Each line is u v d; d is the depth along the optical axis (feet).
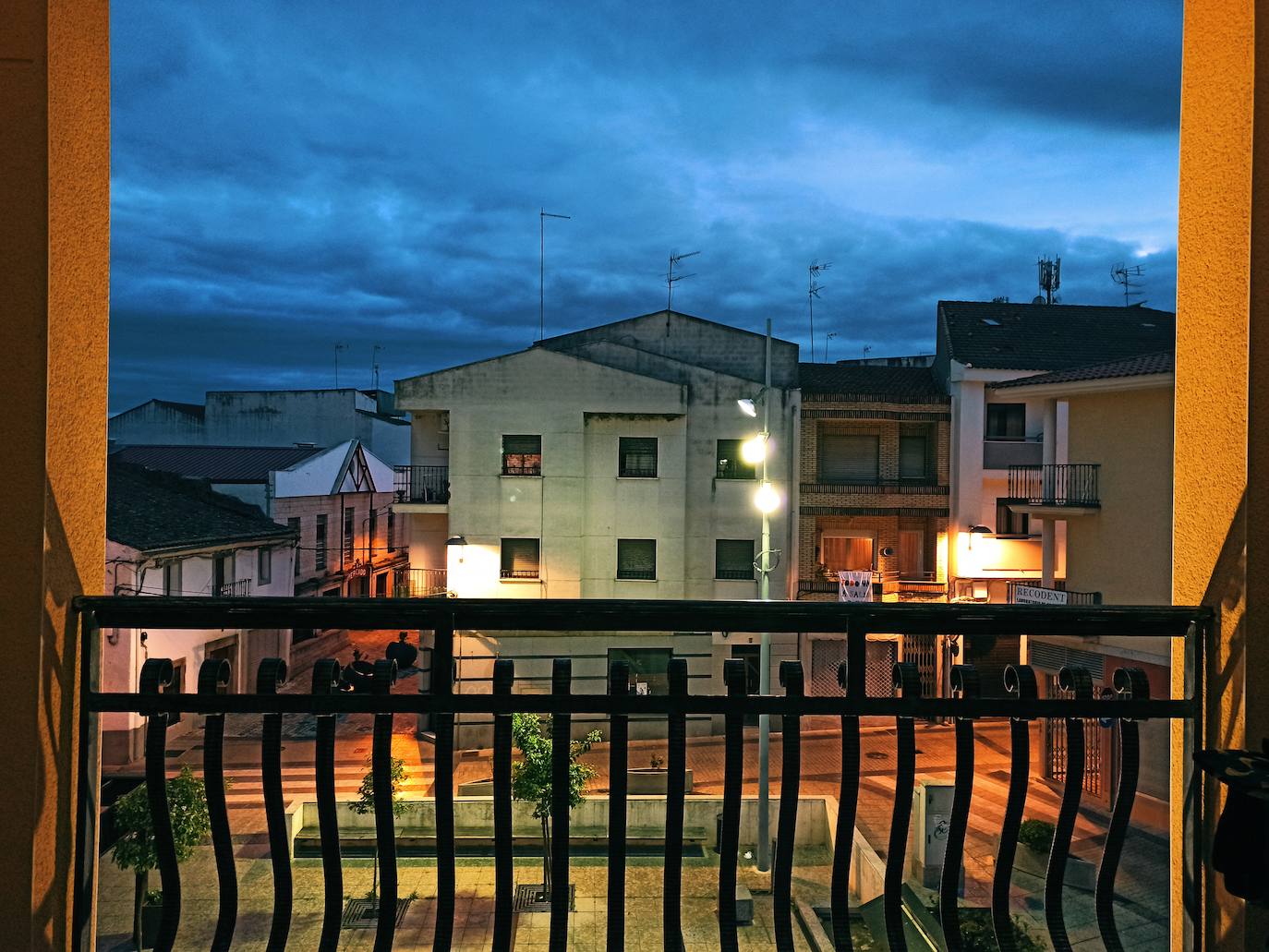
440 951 6.71
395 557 136.46
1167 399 58.90
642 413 87.15
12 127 6.29
